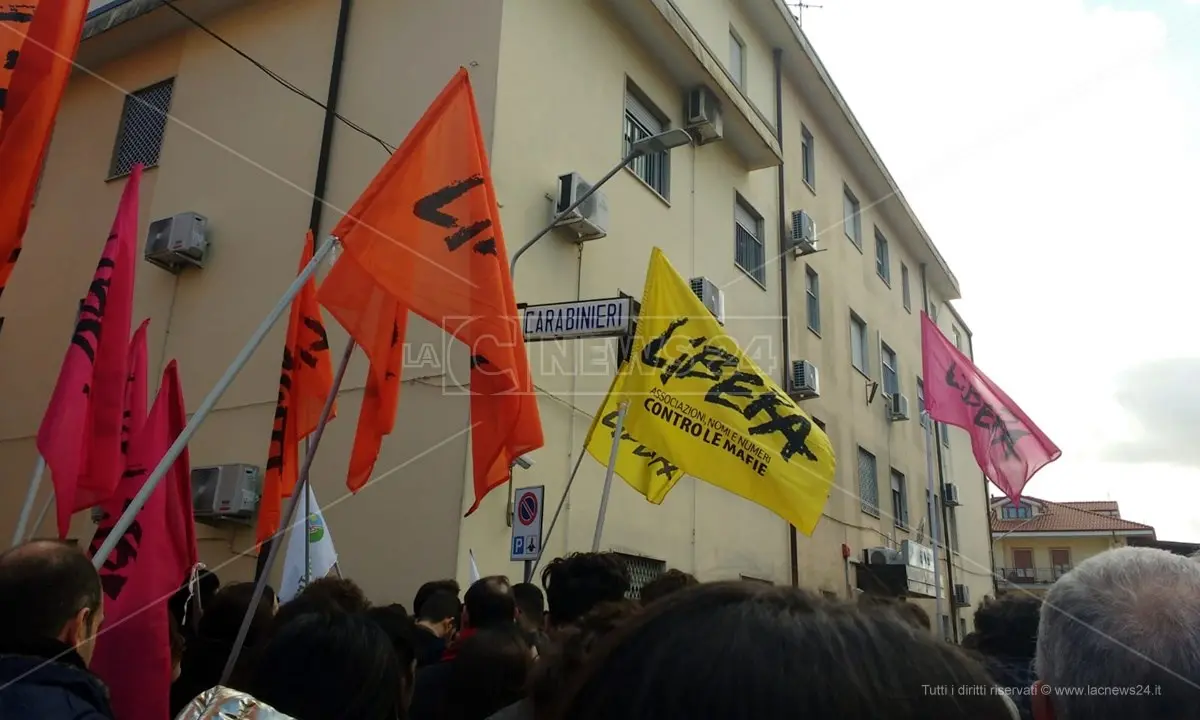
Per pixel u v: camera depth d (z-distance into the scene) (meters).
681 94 10.95
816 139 15.68
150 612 3.15
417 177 3.64
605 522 8.27
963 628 19.02
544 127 8.22
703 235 11.02
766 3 13.43
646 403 5.74
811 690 0.68
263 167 8.90
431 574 6.62
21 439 9.67
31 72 3.07
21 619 1.99
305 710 1.93
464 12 8.09
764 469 5.79
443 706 2.74
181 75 10.05
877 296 17.70
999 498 26.12
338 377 3.61
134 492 3.48
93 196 10.38
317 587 3.06
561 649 1.60
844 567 13.52
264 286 8.40
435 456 6.91
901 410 16.91
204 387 8.48
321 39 8.96
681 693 0.70
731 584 0.83
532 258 7.82
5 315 10.59
